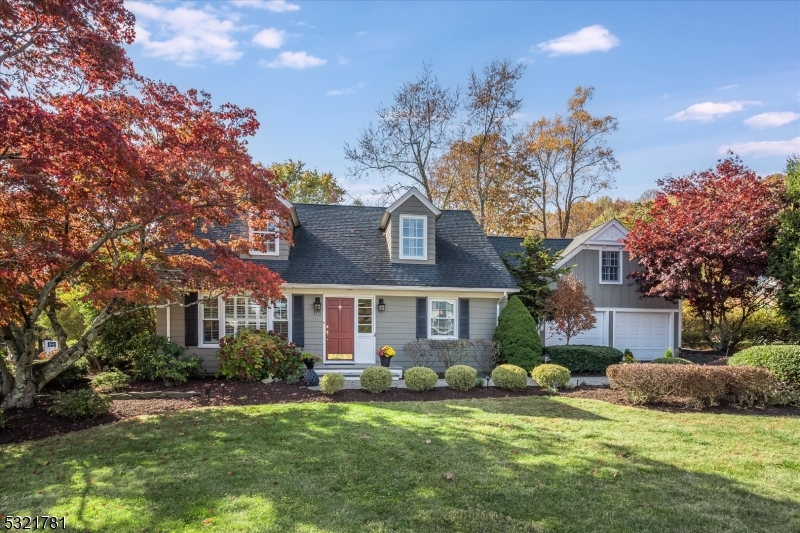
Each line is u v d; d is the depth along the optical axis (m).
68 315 13.45
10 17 6.84
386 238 16.44
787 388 10.35
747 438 7.67
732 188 16.27
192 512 4.80
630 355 15.85
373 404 9.83
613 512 4.90
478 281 15.38
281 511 4.81
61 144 6.72
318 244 15.88
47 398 9.32
